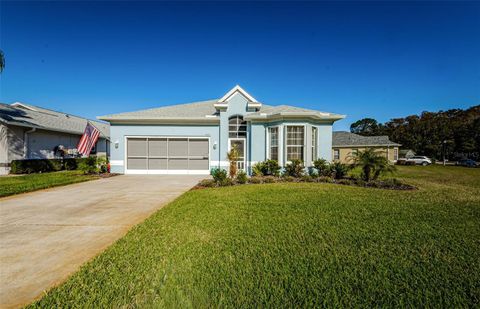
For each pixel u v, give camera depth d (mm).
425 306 2307
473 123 40250
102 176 13359
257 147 13422
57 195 8016
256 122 13391
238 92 14320
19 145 15641
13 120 15516
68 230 4555
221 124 14336
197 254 3369
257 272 2895
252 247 3617
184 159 15000
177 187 9750
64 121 21828
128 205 6602
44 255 3475
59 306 2299
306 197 7273
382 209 5887
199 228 4465
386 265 3088
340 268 3000
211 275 2818
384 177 12578
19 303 2381
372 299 2396
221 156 14367
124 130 14820
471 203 6586
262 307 2277
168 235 4102
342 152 33375
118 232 4449
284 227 4539
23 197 7680
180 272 2883
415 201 6797
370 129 67062
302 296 2438
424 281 2738
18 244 3877
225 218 5102
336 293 2498
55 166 17328
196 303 2332
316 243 3791
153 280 2711
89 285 2617
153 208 6270
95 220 5199
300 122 12359
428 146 43250
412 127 47750
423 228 4508
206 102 19297
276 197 7289
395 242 3846
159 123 14875
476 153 40062
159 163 14953
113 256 3307
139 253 3395
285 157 12391
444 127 43312
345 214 5438
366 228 4504
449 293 2508
